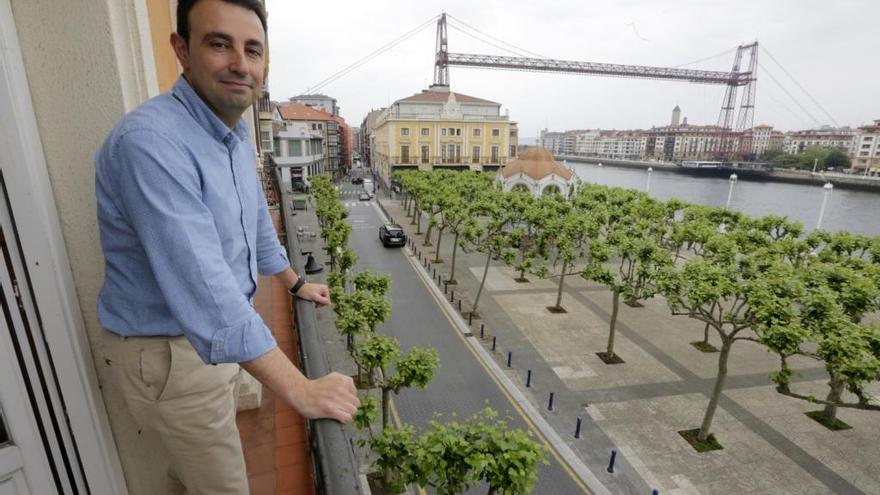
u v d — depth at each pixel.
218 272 1.20
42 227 1.46
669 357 17.03
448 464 6.56
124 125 1.20
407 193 44.53
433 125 57.38
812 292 10.90
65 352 1.57
